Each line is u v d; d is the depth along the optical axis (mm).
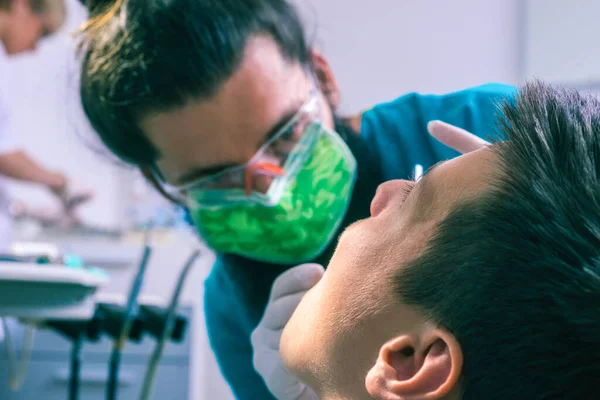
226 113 835
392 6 2479
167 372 2150
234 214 943
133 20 846
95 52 885
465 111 938
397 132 998
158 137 869
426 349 396
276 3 917
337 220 952
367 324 422
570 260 376
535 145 418
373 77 2482
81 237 2332
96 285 1042
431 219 423
